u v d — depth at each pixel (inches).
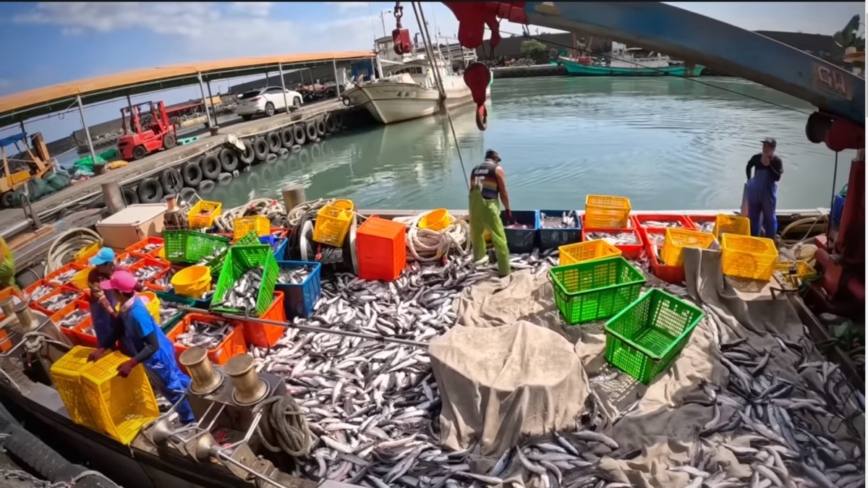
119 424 210.8
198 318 285.1
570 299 255.9
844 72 161.0
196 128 1198.9
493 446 196.4
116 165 786.2
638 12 146.4
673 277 299.3
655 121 1011.9
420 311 300.5
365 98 1171.9
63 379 205.9
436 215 390.6
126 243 416.8
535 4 154.2
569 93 1549.0
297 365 263.0
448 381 215.0
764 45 153.6
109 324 209.9
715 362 229.3
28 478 201.5
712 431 195.0
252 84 2082.9
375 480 193.0
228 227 418.6
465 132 1074.1
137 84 862.5
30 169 725.9
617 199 356.5
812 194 589.9
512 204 623.8
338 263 355.9
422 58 1241.4
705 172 685.9
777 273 293.7
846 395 206.5
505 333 231.5
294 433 199.9
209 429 189.5
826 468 178.9
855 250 243.8
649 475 177.5
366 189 765.9
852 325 237.6
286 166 967.0
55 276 362.9
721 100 1206.3
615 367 233.6
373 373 251.8
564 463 185.3
